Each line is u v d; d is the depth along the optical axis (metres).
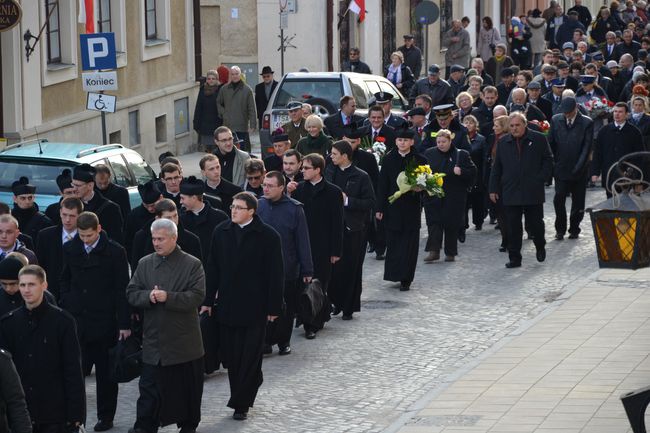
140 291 23.36
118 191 33.00
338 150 33.53
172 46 67.06
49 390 21.41
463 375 27.61
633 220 17.08
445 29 108.44
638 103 51.00
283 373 28.59
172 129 66.75
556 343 30.09
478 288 37.41
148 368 23.47
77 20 55.94
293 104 44.88
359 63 72.88
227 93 61.22
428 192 35.94
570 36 100.12
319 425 24.69
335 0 84.25
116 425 24.86
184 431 23.89
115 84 44.16
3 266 22.08
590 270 39.59
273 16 81.25
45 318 21.36
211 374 28.66
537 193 40.06
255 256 25.31
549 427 23.34
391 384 27.61
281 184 29.55
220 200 31.59
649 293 35.34
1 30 46.31
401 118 45.66
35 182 36.78
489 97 51.19
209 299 25.73
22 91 50.81
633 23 101.06
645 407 18.48
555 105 55.22
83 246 24.86
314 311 30.09
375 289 37.44
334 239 31.69
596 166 47.81
